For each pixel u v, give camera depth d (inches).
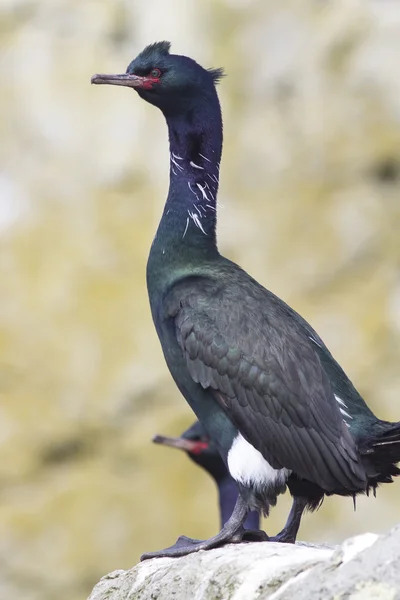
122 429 711.7
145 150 742.5
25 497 704.4
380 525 661.9
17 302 728.3
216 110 324.8
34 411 716.7
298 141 741.9
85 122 744.3
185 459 701.3
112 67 745.6
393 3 754.8
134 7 755.4
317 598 213.8
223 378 291.0
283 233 728.3
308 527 661.9
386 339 711.1
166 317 303.7
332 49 748.0
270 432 287.3
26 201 742.5
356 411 291.3
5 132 749.3
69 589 689.0
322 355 299.4
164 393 712.4
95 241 735.7
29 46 754.2
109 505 697.6
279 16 754.8
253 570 243.3
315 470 284.7
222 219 728.3
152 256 316.2
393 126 737.6
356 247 728.3
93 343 721.6
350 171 738.8
